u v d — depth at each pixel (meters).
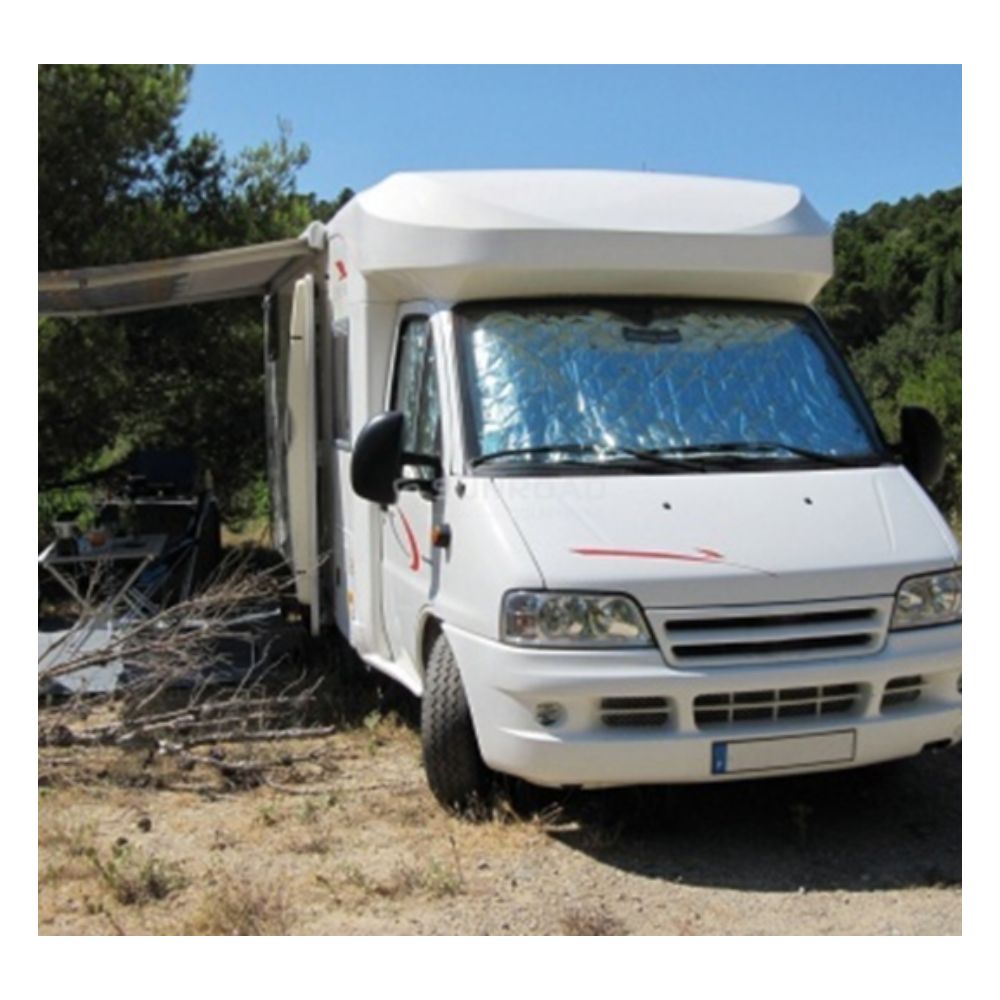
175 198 13.89
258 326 14.23
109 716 7.32
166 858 5.48
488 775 5.88
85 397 12.55
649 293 6.34
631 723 5.18
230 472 14.87
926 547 5.50
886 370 27.50
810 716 5.26
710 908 4.93
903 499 5.76
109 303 10.59
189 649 7.51
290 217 14.04
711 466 5.74
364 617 7.26
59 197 12.59
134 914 4.91
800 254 6.39
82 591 9.23
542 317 6.15
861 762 5.30
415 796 6.19
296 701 7.49
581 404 5.91
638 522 5.34
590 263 6.08
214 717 7.27
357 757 6.88
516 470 5.63
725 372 6.14
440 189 6.28
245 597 8.14
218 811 6.07
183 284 9.91
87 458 13.79
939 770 6.52
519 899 5.02
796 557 5.26
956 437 15.64
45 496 13.75
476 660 5.38
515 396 5.90
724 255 6.24
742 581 5.16
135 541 9.88
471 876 5.24
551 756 5.12
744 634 5.15
